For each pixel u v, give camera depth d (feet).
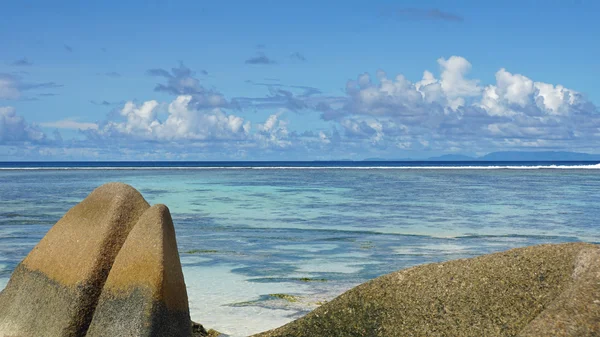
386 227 67.21
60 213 80.59
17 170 304.50
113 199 21.47
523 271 15.40
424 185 154.92
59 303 20.72
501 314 15.01
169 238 19.57
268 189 136.77
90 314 20.27
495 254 16.15
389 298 16.47
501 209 88.12
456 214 80.94
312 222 72.13
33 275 22.36
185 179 188.34
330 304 17.11
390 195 117.08
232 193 122.31
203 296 35.50
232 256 49.06
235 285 38.50
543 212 83.87
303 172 272.92
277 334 17.19
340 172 275.59
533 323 13.37
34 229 64.90
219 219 75.41
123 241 20.86
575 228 66.49
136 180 179.83
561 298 13.65
